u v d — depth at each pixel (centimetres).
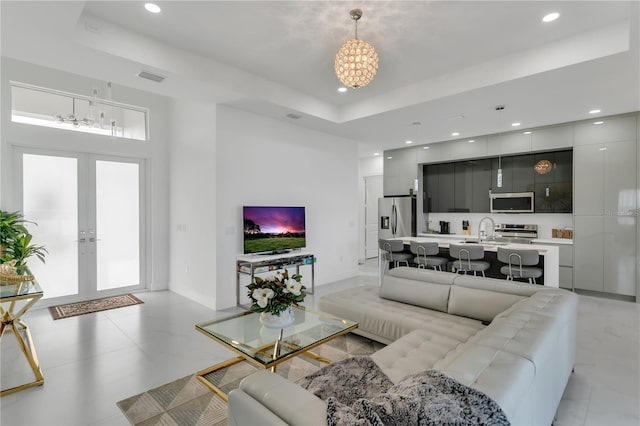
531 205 595
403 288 337
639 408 221
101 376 266
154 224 548
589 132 505
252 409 127
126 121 529
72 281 477
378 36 309
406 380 128
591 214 506
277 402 125
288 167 529
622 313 420
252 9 268
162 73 328
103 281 506
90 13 274
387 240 525
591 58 297
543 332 169
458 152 647
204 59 351
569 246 527
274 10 270
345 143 637
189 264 500
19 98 435
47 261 457
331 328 271
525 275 406
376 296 362
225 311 436
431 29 297
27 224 439
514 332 168
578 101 414
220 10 270
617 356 297
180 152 523
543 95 391
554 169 575
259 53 345
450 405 103
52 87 451
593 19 281
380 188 897
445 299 309
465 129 562
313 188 573
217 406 227
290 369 280
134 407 225
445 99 403
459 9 267
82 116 485
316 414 117
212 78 357
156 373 271
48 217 457
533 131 557
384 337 293
